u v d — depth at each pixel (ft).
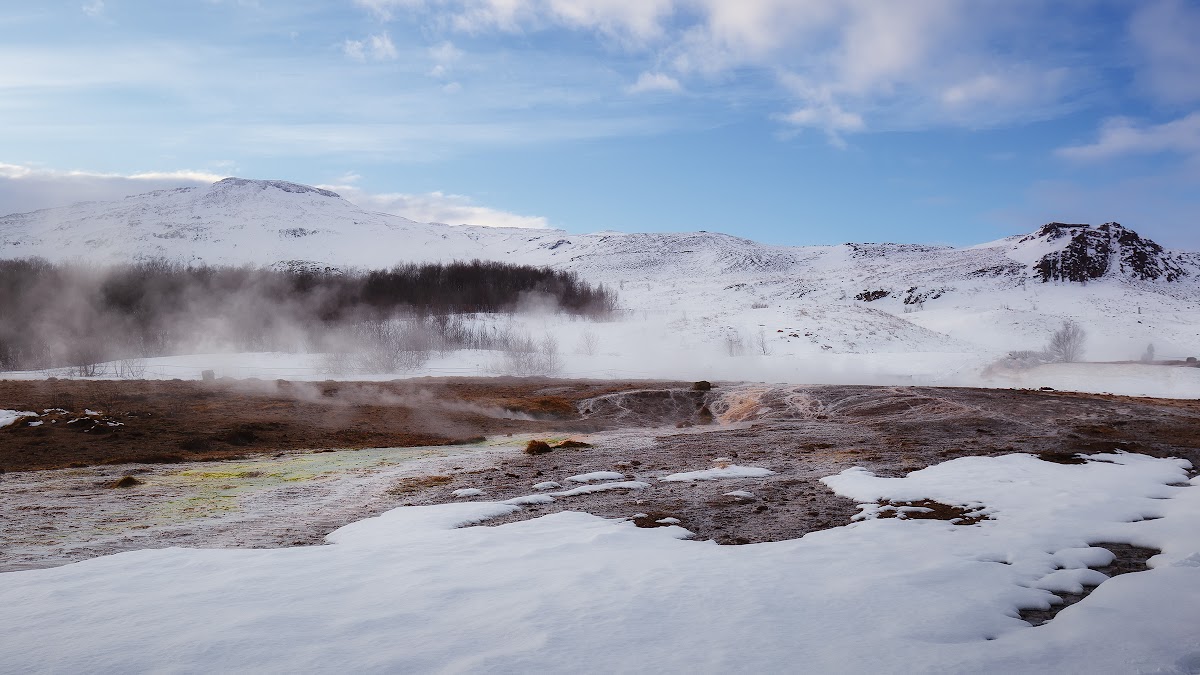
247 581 23.06
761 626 18.25
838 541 29.04
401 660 15.92
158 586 22.59
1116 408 87.71
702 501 40.37
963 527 31.19
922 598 20.67
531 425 104.12
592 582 22.52
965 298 455.22
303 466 65.10
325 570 24.63
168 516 42.83
